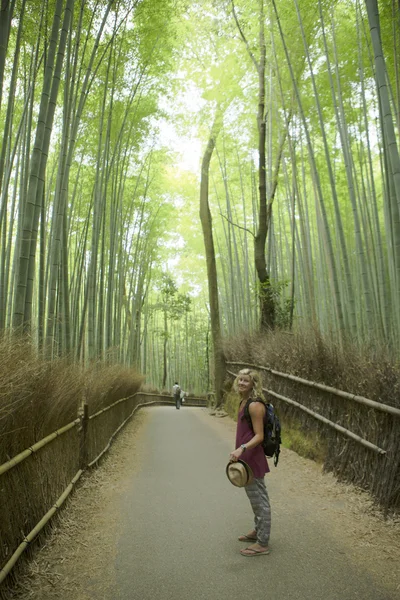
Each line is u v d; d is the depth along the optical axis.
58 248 5.35
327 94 9.97
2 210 6.57
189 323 29.39
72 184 12.16
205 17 9.11
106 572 2.60
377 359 4.13
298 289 13.93
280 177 11.94
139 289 18.44
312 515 3.45
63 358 4.36
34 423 2.92
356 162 13.62
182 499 4.01
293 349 6.22
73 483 3.84
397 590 2.33
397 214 5.87
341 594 2.31
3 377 2.46
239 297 15.25
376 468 3.64
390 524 3.17
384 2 6.45
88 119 9.35
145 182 14.88
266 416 2.98
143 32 8.20
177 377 32.03
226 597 2.32
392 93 7.29
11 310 8.66
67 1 4.59
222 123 12.05
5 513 2.38
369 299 6.89
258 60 10.59
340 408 4.50
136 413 12.13
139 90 9.99
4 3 3.99
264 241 10.37
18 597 2.29
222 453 6.15
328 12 8.72
